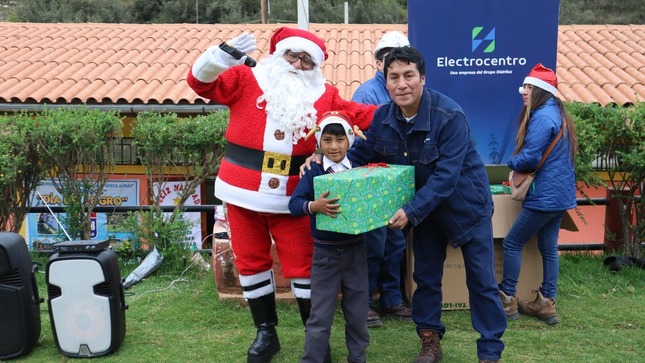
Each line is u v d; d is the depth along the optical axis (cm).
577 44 1489
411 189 335
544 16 487
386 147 345
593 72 1304
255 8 3136
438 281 369
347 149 338
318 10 3083
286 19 3003
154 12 3177
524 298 464
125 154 978
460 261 459
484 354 347
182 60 1348
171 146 561
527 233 435
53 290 376
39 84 1199
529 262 462
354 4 3166
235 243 366
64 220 577
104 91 1155
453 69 491
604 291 505
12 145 523
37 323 386
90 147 545
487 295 346
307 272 359
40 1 3147
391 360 380
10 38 1505
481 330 349
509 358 382
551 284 442
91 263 372
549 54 491
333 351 392
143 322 440
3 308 371
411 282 462
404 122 339
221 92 343
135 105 1109
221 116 574
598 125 540
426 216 333
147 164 570
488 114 497
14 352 375
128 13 3130
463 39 487
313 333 335
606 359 381
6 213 546
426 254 366
